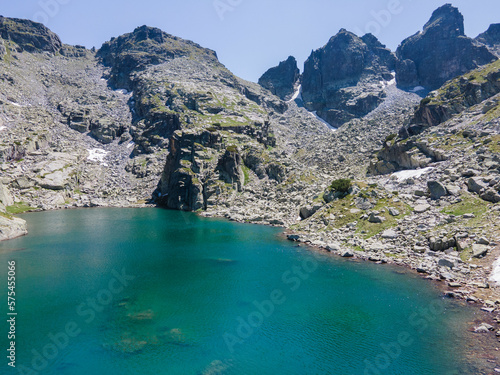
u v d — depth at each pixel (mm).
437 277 45062
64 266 51688
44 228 83938
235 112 194625
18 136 148125
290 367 26609
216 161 133375
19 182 123625
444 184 70125
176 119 180750
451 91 123812
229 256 58375
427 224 60000
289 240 71625
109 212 115250
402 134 123688
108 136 190375
